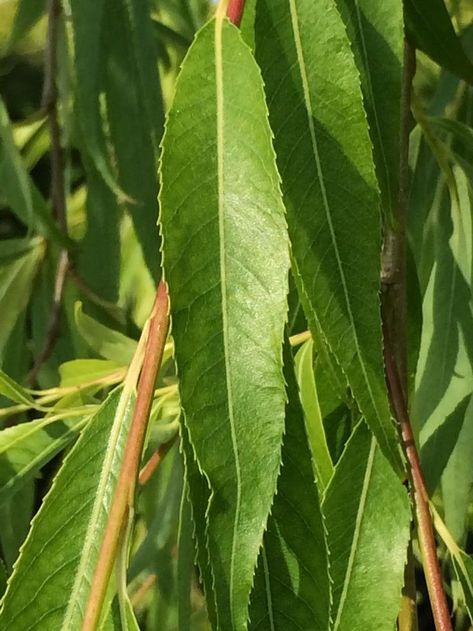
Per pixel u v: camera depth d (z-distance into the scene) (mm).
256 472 110
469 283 232
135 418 109
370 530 145
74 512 129
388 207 144
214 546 110
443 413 227
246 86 114
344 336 126
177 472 266
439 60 189
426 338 236
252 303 111
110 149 255
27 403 175
